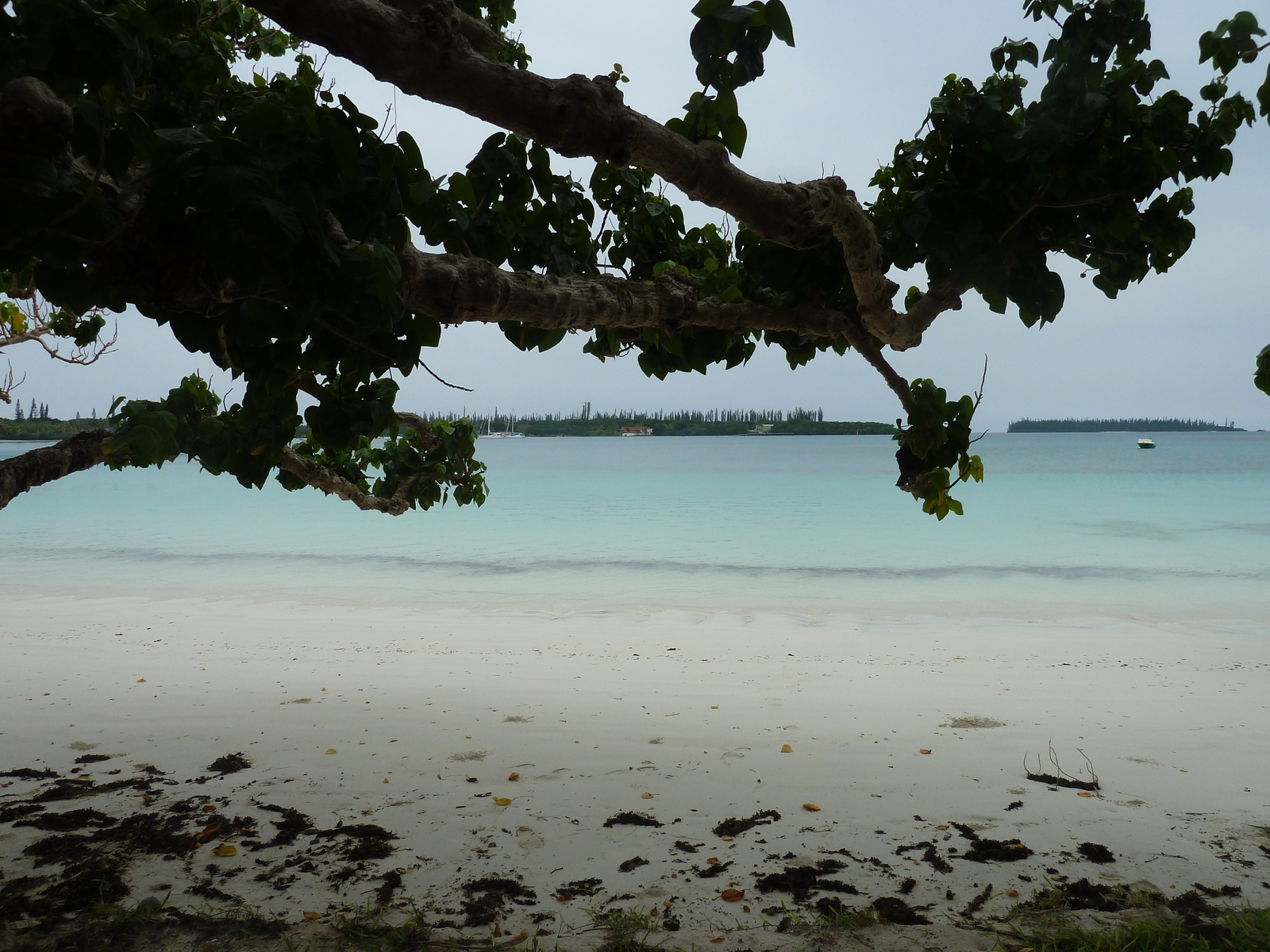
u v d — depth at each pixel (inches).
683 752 251.3
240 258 76.1
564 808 206.1
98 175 80.4
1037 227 145.0
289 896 158.6
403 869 171.9
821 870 172.6
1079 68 132.8
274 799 210.1
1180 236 144.3
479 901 157.8
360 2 82.0
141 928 144.9
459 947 139.5
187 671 360.2
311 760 240.7
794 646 430.6
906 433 193.6
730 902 158.2
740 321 163.3
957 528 1101.7
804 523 1195.9
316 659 389.7
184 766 234.4
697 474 2613.2
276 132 81.1
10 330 257.6
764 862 176.6
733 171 112.7
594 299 130.4
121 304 83.4
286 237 75.6
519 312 119.7
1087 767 240.5
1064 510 1360.7
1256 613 542.6
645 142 102.0
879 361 182.4
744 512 1359.5
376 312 87.0
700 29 104.0
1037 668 379.2
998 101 133.6
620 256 211.0
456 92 90.0
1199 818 202.1
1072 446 6904.5
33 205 70.3
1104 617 530.3
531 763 240.1
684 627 490.3
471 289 111.7
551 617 525.7
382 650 414.6
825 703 311.9
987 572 751.7
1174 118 133.6
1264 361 171.5
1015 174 135.4
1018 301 151.5
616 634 464.1
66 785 217.0
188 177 76.5
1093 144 134.5
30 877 164.2
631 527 1152.2
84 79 84.6
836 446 6978.4
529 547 938.7
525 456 4773.6
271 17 80.6
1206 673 370.9
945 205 141.6
